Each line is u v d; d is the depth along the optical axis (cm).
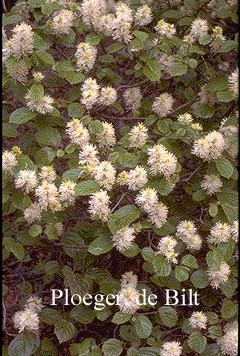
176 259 119
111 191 117
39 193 111
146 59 125
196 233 122
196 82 141
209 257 113
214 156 115
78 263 125
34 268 149
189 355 128
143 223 115
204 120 134
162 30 125
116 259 134
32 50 118
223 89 123
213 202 124
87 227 127
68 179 114
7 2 151
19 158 115
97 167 110
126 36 125
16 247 118
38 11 129
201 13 145
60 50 140
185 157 132
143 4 142
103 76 132
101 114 129
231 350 114
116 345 116
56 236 122
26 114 119
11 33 137
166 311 117
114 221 109
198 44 137
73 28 136
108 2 146
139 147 119
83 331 136
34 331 119
